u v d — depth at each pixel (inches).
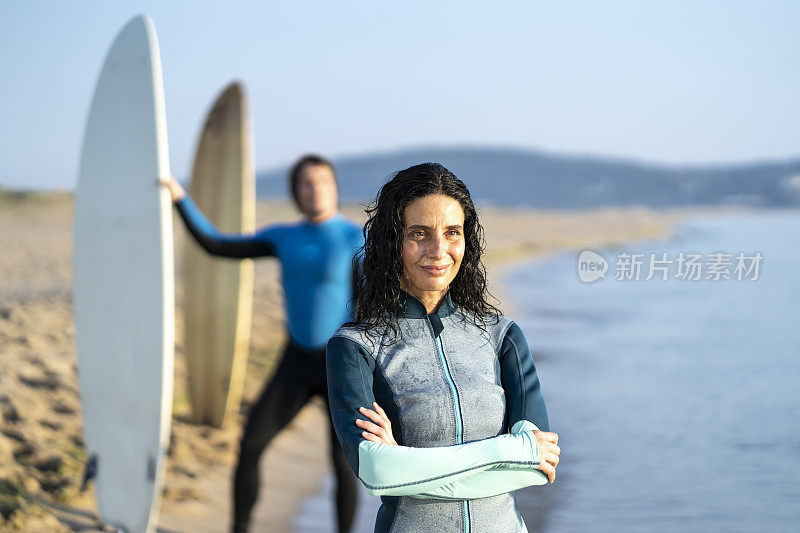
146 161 269.4
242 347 410.6
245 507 259.1
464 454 111.3
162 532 285.9
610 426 476.4
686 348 765.3
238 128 405.1
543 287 1327.5
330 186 277.4
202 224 277.6
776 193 6638.8
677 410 513.7
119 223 277.1
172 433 399.2
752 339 822.5
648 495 355.3
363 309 122.5
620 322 941.2
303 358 267.0
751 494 359.9
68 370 477.1
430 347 121.1
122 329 272.8
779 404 532.1
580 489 363.9
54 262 1208.8
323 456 396.2
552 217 4431.6
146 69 273.0
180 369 513.3
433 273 118.6
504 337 126.2
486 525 116.8
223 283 411.5
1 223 2129.7
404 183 119.3
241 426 426.3
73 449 348.5
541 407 123.3
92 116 298.2
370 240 122.3
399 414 117.6
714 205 6604.3
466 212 122.6
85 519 286.8
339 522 257.9
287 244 274.4
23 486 301.3
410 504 117.3
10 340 541.3
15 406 383.2
